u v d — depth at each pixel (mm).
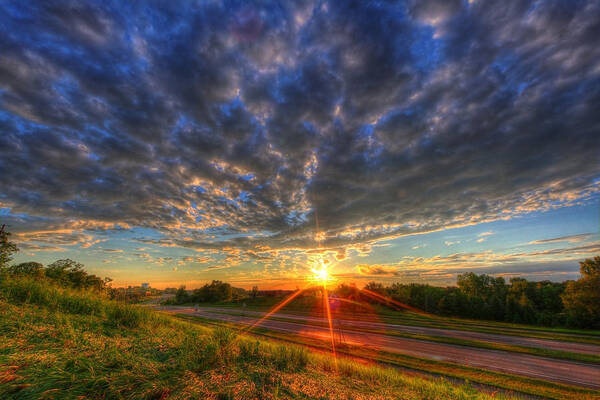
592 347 22859
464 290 66125
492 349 21719
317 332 29781
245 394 3150
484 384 12820
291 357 5738
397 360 17234
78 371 3002
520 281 52969
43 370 2832
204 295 98062
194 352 4473
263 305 70500
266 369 4363
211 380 3410
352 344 22875
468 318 50156
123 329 6141
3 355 3129
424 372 14805
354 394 3971
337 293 67938
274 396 3217
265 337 26188
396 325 36688
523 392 11953
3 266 10625
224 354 4664
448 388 5730
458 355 19500
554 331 32469
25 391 2352
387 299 63531
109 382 2824
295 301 71125
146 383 2982
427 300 58312
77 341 4219
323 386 4059
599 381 13992
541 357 19312
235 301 86812
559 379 14133
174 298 102250
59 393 2422
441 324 38156
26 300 7344
